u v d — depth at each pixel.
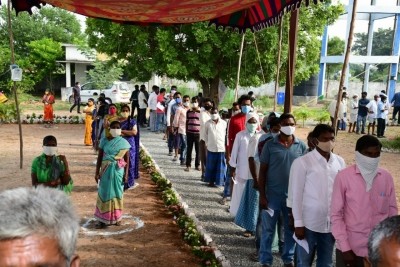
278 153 4.49
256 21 7.00
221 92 17.42
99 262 4.98
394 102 22.09
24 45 39.78
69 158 11.29
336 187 3.37
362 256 3.24
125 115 8.38
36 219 0.97
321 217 3.75
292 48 5.97
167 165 10.84
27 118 18.88
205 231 6.03
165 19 6.77
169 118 12.03
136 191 8.28
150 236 5.91
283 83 17.11
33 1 6.09
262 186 4.59
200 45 15.43
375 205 3.26
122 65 17.05
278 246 5.30
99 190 6.22
